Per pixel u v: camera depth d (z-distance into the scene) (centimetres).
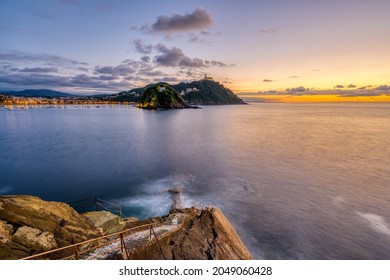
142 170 4578
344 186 3691
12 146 6856
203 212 2073
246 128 11625
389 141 7656
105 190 3559
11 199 1277
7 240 1035
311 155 5766
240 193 3394
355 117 19175
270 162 5159
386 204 3053
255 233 2370
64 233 1246
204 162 5178
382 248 2175
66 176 4212
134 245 1263
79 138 8438
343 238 2312
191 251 1393
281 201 3122
